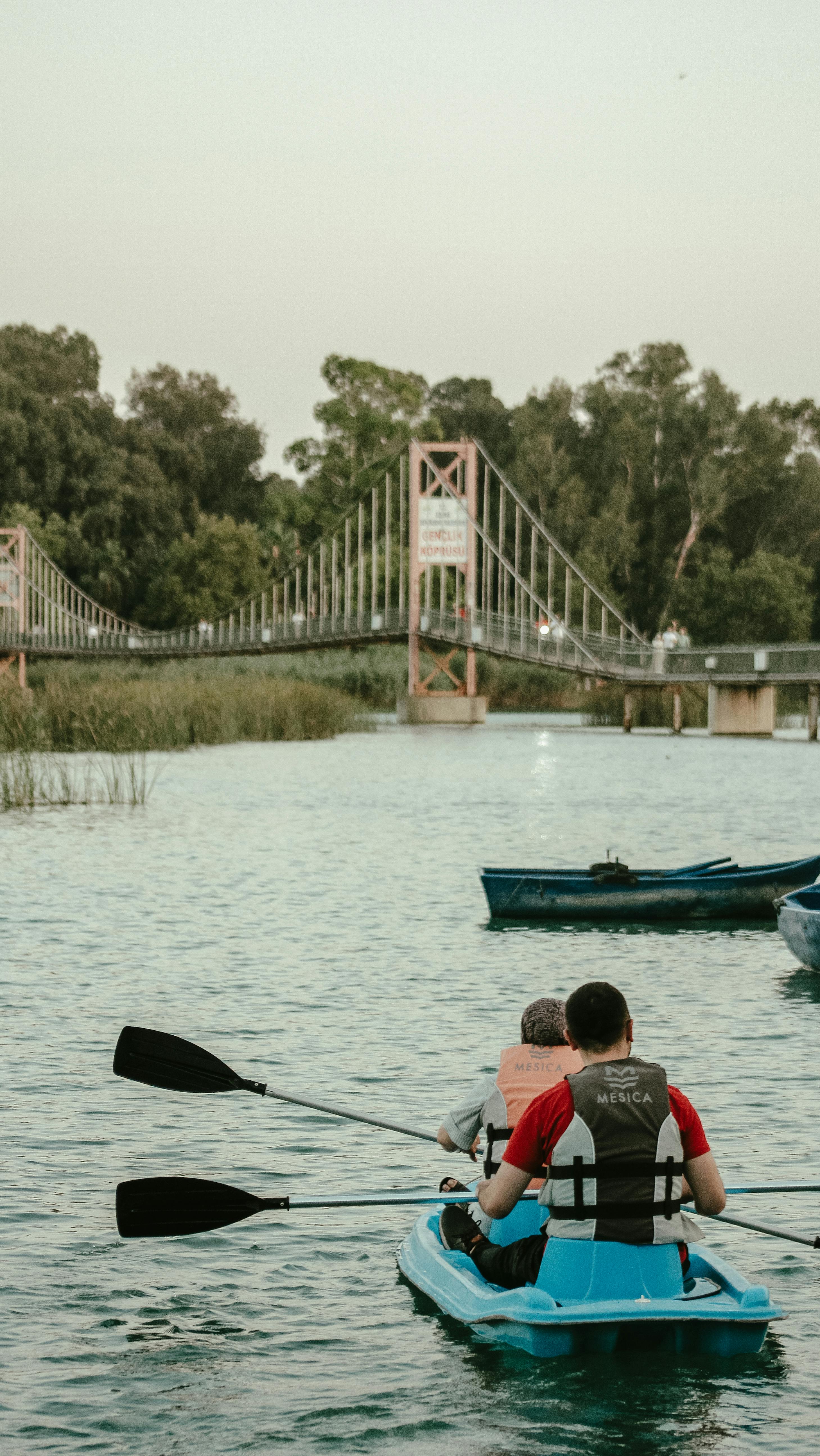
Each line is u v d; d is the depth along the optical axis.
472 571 66.50
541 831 23.98
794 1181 6.84
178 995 11.50
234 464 128.25
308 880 18.30
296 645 73.19
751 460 96.88
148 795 30.20
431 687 80.00
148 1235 5.82
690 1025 10.65
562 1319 5.03
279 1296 5.85
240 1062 9.40
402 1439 4.73
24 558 95.50
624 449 96.81
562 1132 5.11
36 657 96.00
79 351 134.00
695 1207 5.28
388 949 13.73
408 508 91.25
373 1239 6.52
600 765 39.75
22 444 107.94
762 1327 5.13
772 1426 4.80
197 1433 4.77
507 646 63.47
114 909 15.95
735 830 24.11
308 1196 6.67
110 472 111.19
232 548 105.69
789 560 97.94
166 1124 8.10
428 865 19.81
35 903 16.23
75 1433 4.77
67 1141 7.78
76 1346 5.40
